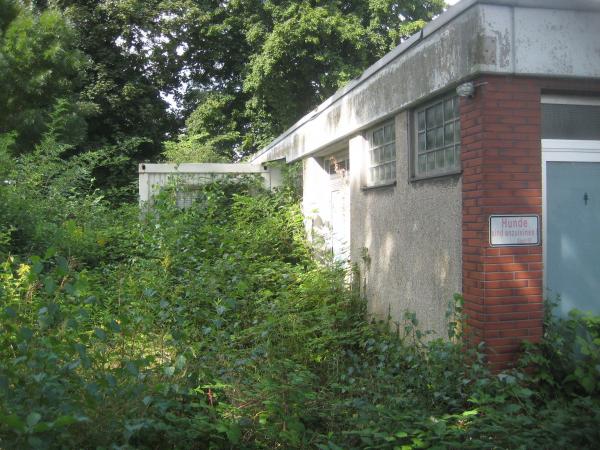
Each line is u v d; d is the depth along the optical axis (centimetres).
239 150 2264
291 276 840
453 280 560
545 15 506
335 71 1878
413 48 629
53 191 989
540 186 510
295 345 597
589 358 506
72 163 1070
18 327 373
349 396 466
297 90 2062
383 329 697
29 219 856
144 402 345
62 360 367
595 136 545
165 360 449
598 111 546
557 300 526
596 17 518
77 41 1698
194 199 1163
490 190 501
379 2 1925
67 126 1533
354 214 844
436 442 371
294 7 1925
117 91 2106
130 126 2177
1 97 1382
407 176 663
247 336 574
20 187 909
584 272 538
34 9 1653
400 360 535
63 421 289
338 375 519
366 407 408
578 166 538
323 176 1105
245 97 2261
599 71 516
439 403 448
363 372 507
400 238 686
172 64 2250
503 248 502
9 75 1381
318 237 1040
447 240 571
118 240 970
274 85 2006
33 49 1421
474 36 500
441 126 599
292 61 1953
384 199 732
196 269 779
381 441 377
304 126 1110
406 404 430
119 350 437
